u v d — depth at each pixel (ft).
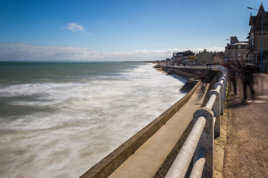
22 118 37.96
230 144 10.53
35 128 31.58
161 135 18.56
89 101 54.95
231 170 8.00
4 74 189.98
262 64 73.20
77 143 24.95
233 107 19.70
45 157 21.29
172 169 3.25
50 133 29.01
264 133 11.91
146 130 17.65
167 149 15.42
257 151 9.57
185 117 24.43
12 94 71.82
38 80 129.90
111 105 48.60
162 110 41.83
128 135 27.45
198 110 5.77
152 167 12.73
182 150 3.85
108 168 11.93
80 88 86.48
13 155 21.79
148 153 14.83
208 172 5.69
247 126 13.39
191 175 4.58
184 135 17.10
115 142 25.07
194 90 48.37
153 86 93.56
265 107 18.88
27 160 20.63
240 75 35.35
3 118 37.99
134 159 13.96
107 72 241.35
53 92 75.66
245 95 24.34
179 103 29.76
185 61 287.07
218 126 11.60
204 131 5.68
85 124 33.14
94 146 23.97
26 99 60.90
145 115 37.93
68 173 18.17
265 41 96.53
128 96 62.64
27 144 24.84
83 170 18.65
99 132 28.96
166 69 262.06
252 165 8.31
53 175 17.88
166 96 62.54
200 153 5.63
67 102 54.54
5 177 17.60
